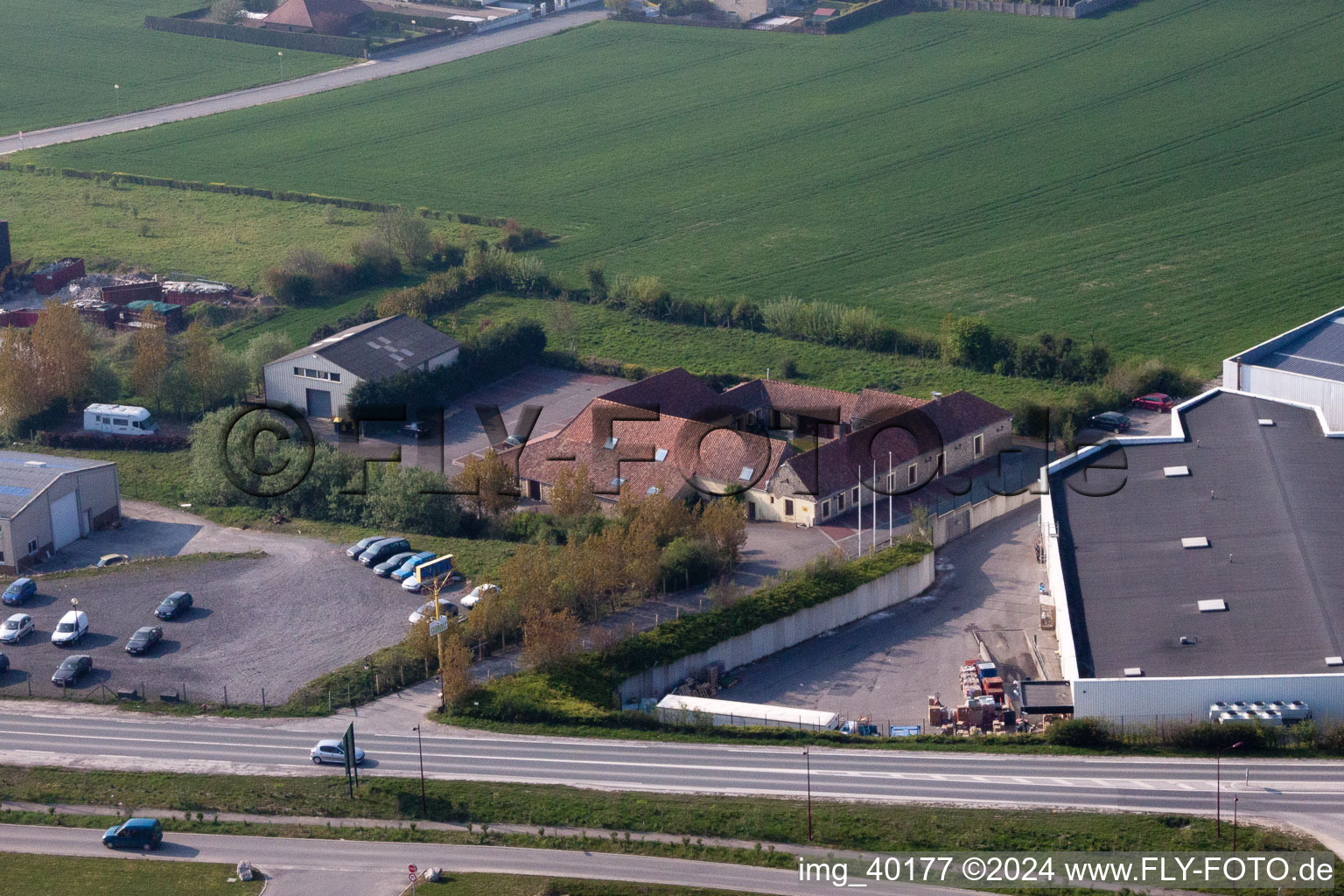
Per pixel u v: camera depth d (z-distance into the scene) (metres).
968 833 123.12
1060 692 145.00
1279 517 165.25
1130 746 137.62
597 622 161.75
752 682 158.50
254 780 133.00
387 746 138.12
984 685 151.50
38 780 133.50
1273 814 124.75
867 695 155.50
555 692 146.75
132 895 118.56
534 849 123.31
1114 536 166.25
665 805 128.12
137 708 145.75
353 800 130.00
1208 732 136.38
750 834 124.31
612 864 121.06
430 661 152.38
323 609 164.75
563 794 130.12
